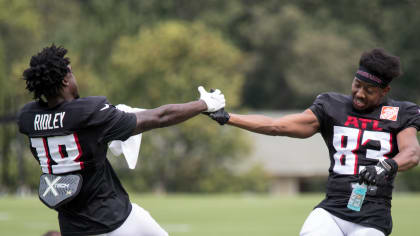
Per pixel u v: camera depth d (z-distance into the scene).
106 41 161.25
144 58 130.00
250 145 135.12
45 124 17.78
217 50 134.88
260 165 136.88
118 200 18.19
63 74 17.72
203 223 50.00
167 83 130.25
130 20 168.62
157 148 131.38
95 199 17.89
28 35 153.38
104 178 18.03
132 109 19.95
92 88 132.25
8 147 83.69
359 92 19.80
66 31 165.75
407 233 42.38
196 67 132.12
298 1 195.12
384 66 19.50
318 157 157.38
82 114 17.50
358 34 181.75
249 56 183.75
